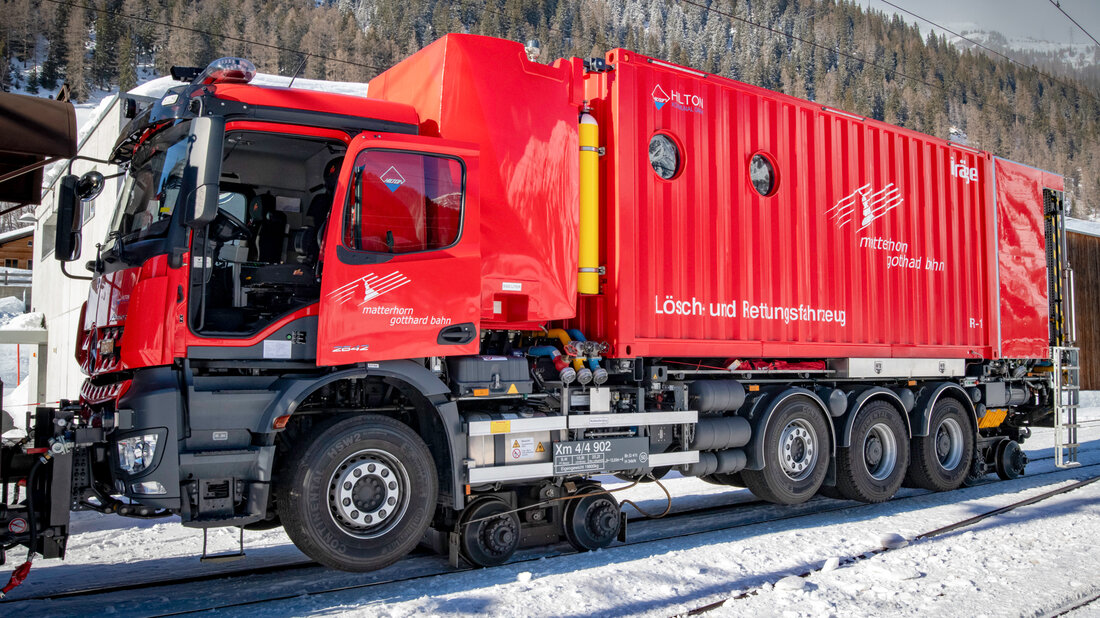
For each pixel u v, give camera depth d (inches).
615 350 255.4
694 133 284.2
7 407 898.7
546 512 250.1
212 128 187.2
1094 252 938.7
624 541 257.9
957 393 375.2
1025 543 244.1
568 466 240.1
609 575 203.5
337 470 205.0
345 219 206.7
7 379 1277.1
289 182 239.5
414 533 212.2
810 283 317.1
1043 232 422.6
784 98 313.9
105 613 181.9
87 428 186.4
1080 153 5285.4
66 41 4635.8
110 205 323.6
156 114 207.8
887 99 5012.3
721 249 289.1
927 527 273.6
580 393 249.8
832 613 173.0
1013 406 422.3
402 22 5221.5
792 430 304.7
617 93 261.9
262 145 229.8
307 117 208.7
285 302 211.8
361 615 175.6
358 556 203.9
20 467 180.2
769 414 294.0
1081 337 916.0
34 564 237.6
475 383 226.7
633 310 260.1
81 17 4670.3
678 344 272.1
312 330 204.5
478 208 226.7
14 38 4672.7
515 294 236.2
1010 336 396.5
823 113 328.2
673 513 318.0
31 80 4485.7
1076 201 4945.9
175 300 189.5
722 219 290.7
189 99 200.1
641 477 276.5
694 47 6560.0
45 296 1061.1
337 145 221.3
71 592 200.8
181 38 4156.0
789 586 191.6
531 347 253.3
